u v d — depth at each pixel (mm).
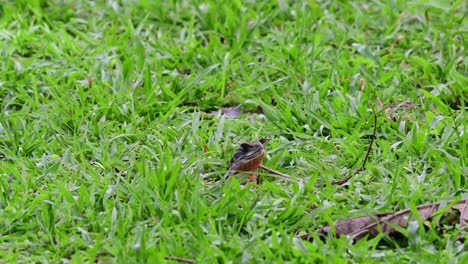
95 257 7820
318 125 10531
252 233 8031
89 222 8383
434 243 8000
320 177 9188
